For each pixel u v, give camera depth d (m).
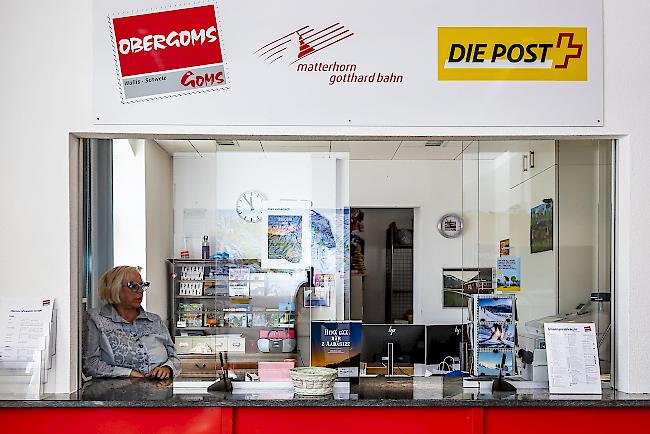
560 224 4.48
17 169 3.80
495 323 4.08
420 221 10.16
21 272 3.79
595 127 3.84
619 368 3.93
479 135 3.83
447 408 3.65
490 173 4.66
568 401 3.63
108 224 5.96
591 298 4.45
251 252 4.48
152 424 3.62
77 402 3.61
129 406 3.61
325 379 3.78
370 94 3.82
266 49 3.81
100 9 3.81
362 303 10.45
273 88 3.81
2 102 3.79
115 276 4.95
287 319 4.43
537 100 3.82
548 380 3.99
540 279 4.51
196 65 3.81
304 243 4.52
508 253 4.57
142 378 4.43
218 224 4.52
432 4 3.83
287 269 4.48
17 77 3.80
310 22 3.83
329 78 3.81
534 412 3.65
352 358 4.11
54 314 3.80
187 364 4.93
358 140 3.99
